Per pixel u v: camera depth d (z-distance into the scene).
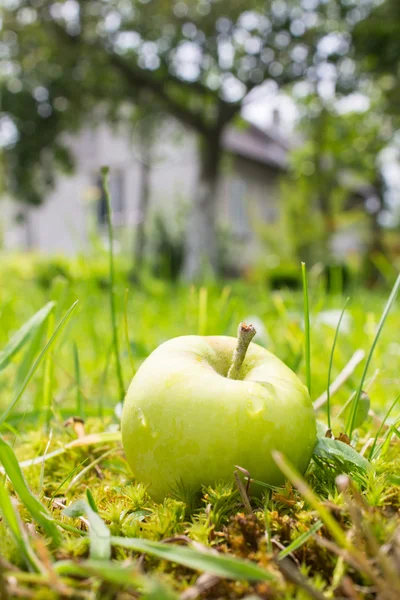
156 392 0.91
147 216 19.19
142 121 18.22
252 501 0.91
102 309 3.35
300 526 0.77
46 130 15.68
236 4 14.59
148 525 0.82
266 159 25.03
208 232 16.64
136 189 22.06
